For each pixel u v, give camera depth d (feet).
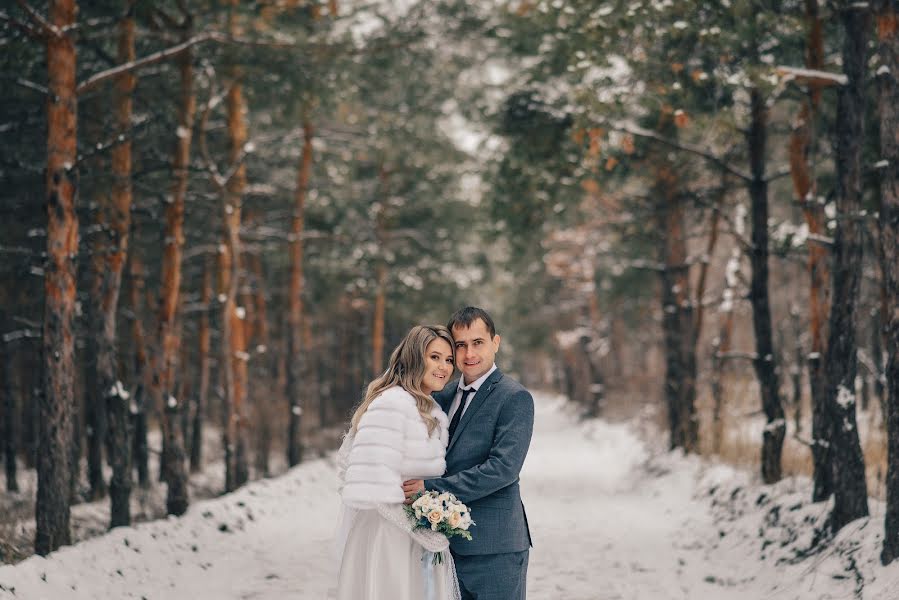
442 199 69.67
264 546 27.09
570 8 27.99
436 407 13.28
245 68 34.53
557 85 38.14
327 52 32.12
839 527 20.72
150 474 52.47
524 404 13.34
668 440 49.78
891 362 17.63
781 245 34.63
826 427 24.12
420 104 53.67
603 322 87.15
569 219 53.42
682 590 21.50
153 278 47.78
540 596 21.08
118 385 30.22
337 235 59.26
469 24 35.60
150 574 20.85
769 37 27.43
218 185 36.86
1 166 32.99
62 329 24.17
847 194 22.61
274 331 75.46
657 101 26.50
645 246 60.75
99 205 33.78
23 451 54.19
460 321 13.76
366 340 84.07
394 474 12.25
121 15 29.63
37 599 16.48
